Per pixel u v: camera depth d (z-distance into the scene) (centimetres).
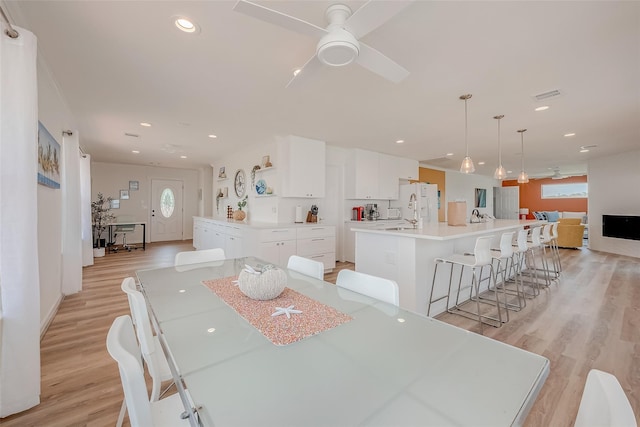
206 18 171
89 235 504
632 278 427
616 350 215
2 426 142
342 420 62
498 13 164
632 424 48
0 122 140
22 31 145
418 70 232
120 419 131
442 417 62
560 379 180
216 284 161
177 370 80
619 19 169
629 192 605
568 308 306
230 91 275
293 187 440
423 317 117
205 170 828
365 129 406
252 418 63
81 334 243
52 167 259
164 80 253
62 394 167
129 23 175
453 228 322
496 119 359
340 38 139
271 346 93
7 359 147
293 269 201
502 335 242
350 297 140
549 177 1074
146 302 133
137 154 609
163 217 832
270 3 156
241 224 451
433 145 514
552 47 200
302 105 311
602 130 414
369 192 562
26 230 149
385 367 81
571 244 712
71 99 296
